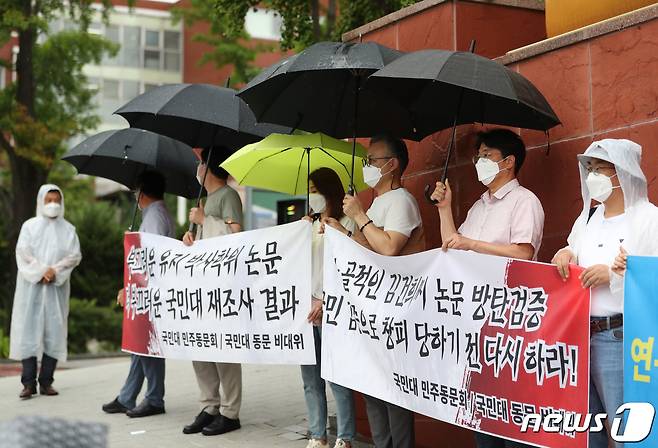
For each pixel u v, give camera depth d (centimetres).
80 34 1717
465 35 588
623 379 367
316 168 616
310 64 483
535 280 401
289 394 812
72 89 1745
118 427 677
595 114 485
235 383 646
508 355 408
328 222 523
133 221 727
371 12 988
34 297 842
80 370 1095
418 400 452
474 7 593
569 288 387
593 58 488
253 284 567
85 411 756
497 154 447
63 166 2427
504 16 602
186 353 616
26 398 838
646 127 457
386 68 445
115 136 740
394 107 553
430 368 445
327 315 506
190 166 748
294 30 1097
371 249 521
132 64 3136
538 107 446
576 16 532
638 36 463
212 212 643
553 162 506
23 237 841
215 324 593
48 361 855
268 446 599
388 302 471
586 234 396
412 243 498
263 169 627
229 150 658
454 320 434
